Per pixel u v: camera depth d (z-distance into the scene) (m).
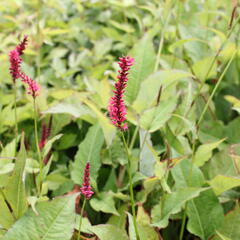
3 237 0.76
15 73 0.80
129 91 1.02
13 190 0.79
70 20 1.53
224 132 1.10
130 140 1.05
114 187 0.97
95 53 1.35
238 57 1.18
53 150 1.05
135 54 1.03
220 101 1.22
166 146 0.96
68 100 1.06
